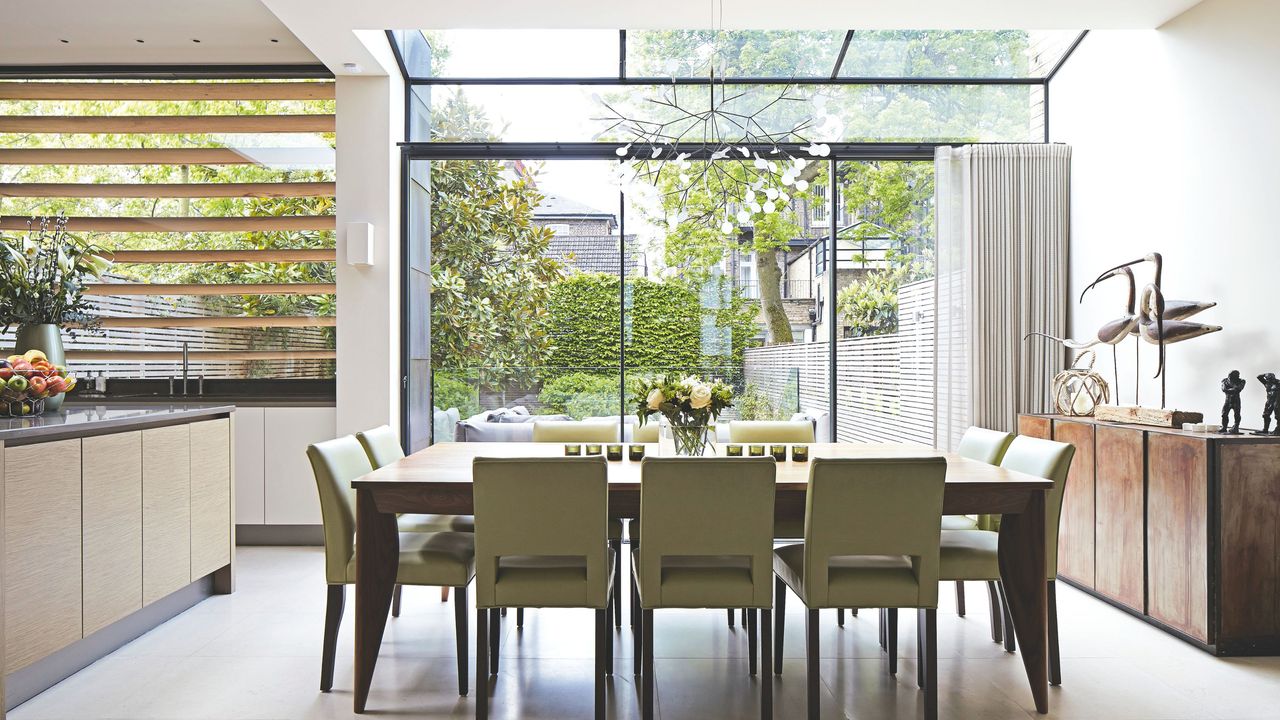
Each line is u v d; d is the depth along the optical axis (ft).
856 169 16.48
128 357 16.30
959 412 16.12
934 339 16.17
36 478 8.30
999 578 9.04
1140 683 9.12
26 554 8.16
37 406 9.95
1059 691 8.89
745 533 8.07
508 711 8.38
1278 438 9.91
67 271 11.73
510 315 16.52
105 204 16.33
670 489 7.98
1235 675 9.34
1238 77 11.55
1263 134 11.12
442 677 9.31
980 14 12.87
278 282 16.34
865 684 9.14
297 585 12.94
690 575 8.13
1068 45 15.85
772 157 16.25
